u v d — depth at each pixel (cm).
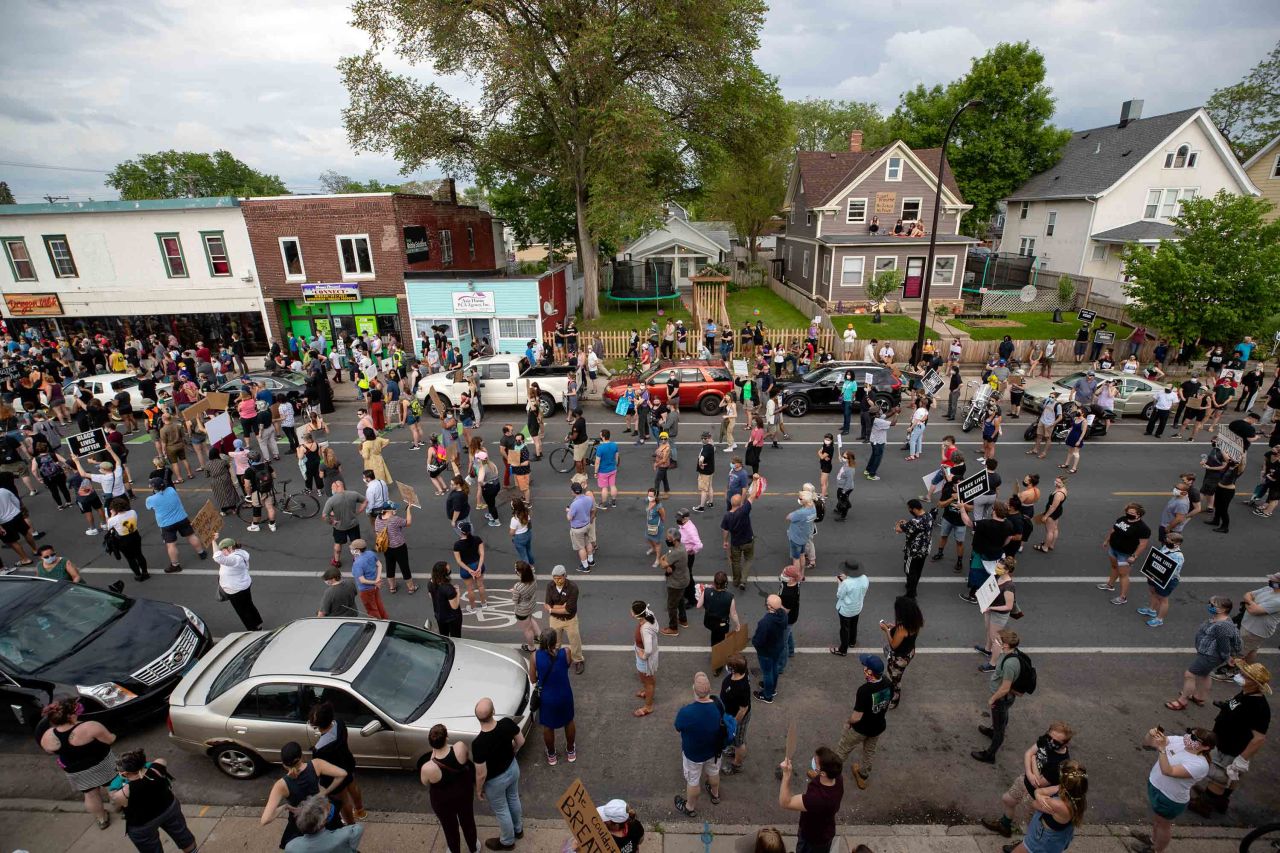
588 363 2491
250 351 2973
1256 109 4881
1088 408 1856
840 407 2153
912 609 809
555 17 2602
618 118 2497
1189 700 850
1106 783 730
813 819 561
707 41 2652
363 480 1636
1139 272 2364
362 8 2514
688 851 648
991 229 5466
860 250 3381
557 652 724
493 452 1828
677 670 925
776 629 814
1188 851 650
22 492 1633
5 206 2733
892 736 803
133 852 669
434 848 657
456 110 2844
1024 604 1080
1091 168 3634
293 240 2747
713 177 3334
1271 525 1344
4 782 772
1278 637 1001
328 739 635
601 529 1354
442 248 3180
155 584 1188
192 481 1673
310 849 520
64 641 859
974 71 4028
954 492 1152
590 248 3241
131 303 2892
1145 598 1095
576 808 509
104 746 688
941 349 2730
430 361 2503
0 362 2492
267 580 1192
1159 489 1519
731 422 1773
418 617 1059
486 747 605
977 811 695
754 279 4847
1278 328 2383
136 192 7025
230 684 751
